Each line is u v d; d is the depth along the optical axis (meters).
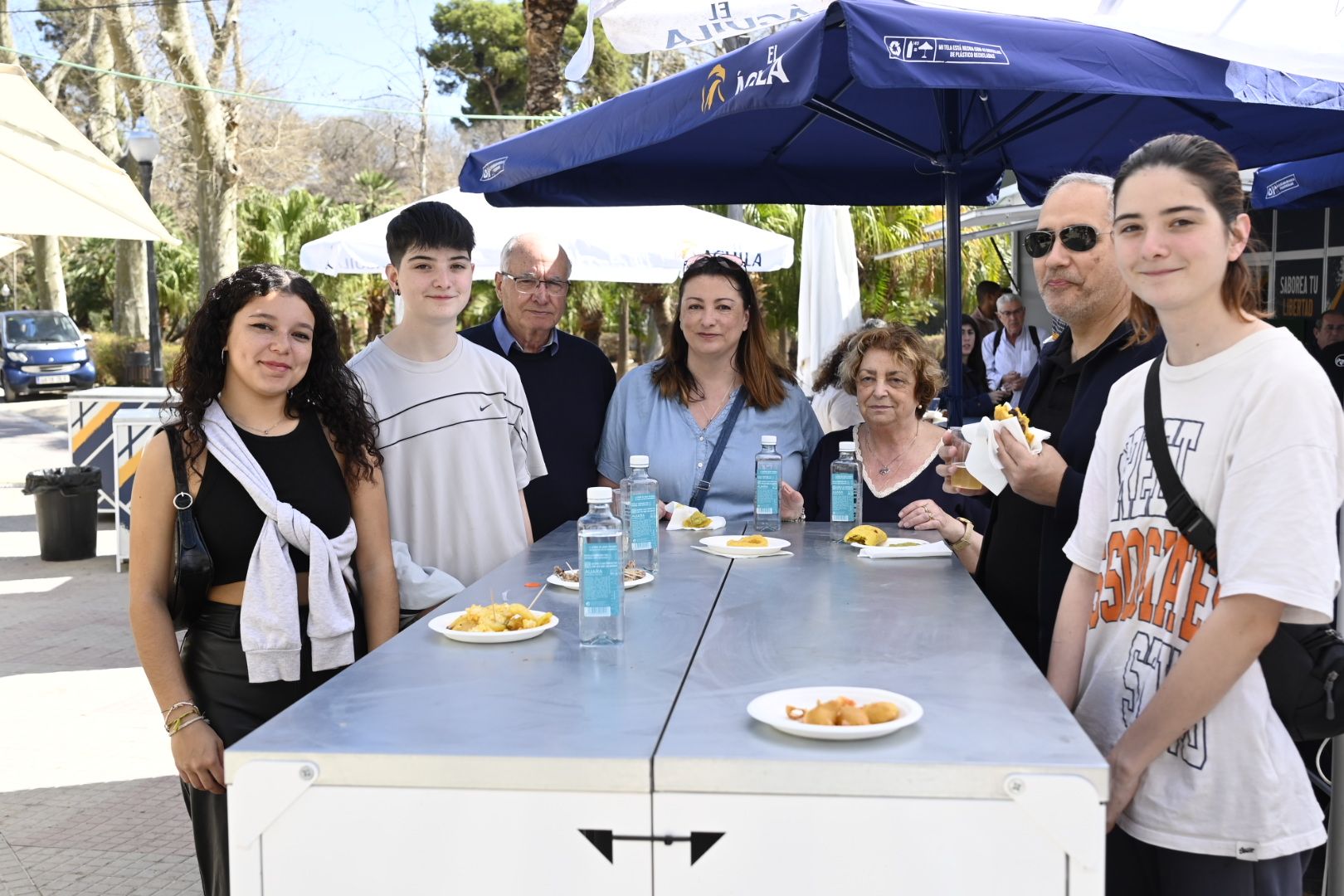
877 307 14.83
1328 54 2.92
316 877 1.68
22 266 39.91
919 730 1.71
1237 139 4.63
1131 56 2.95
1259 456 1.83
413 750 1.66
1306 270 8.76
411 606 3.10
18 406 24.75
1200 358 1.98
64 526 9.59
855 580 2.86
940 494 3.76
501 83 41.69
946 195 4.59
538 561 3.21
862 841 1.58
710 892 1.61
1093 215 2.72
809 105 4.34
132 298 27.69
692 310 3.87
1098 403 2.69
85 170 5.41
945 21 2.85
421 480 3.33
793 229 14.48
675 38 3.99
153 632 2.57
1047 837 1.56
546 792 1.63
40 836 4.23
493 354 3.51
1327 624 1.89
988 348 10.18
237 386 2.74
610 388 4.54
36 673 6.42
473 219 7.89
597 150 3.70
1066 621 2.31
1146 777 1.97
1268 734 1.90
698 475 3.98
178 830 4.30
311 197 26.95
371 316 24.39
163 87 28.05
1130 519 2.08
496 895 1.64
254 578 2.63
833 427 4.41
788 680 1.99
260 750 1.68
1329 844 2.56
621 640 2.29
